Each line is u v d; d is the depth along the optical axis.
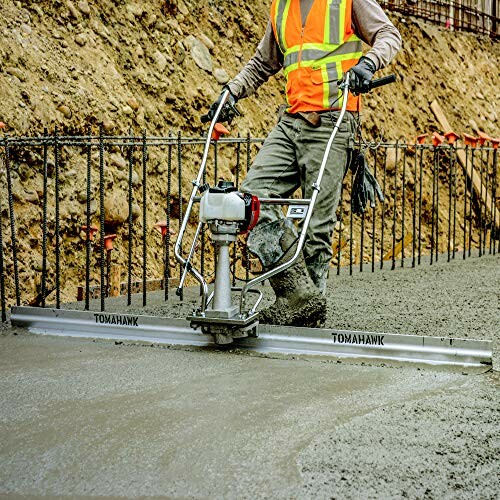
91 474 3.89
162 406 4.94
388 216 19.88
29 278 10.71
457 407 4.96
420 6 29.19
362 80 6.41
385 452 4.18
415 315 8.57
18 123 11.45
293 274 6.74
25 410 4.86
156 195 13.81
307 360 6.20
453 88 26.45
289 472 3.92
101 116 13.12
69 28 13.84
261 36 18.59
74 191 12.06
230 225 6.27
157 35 15.73
